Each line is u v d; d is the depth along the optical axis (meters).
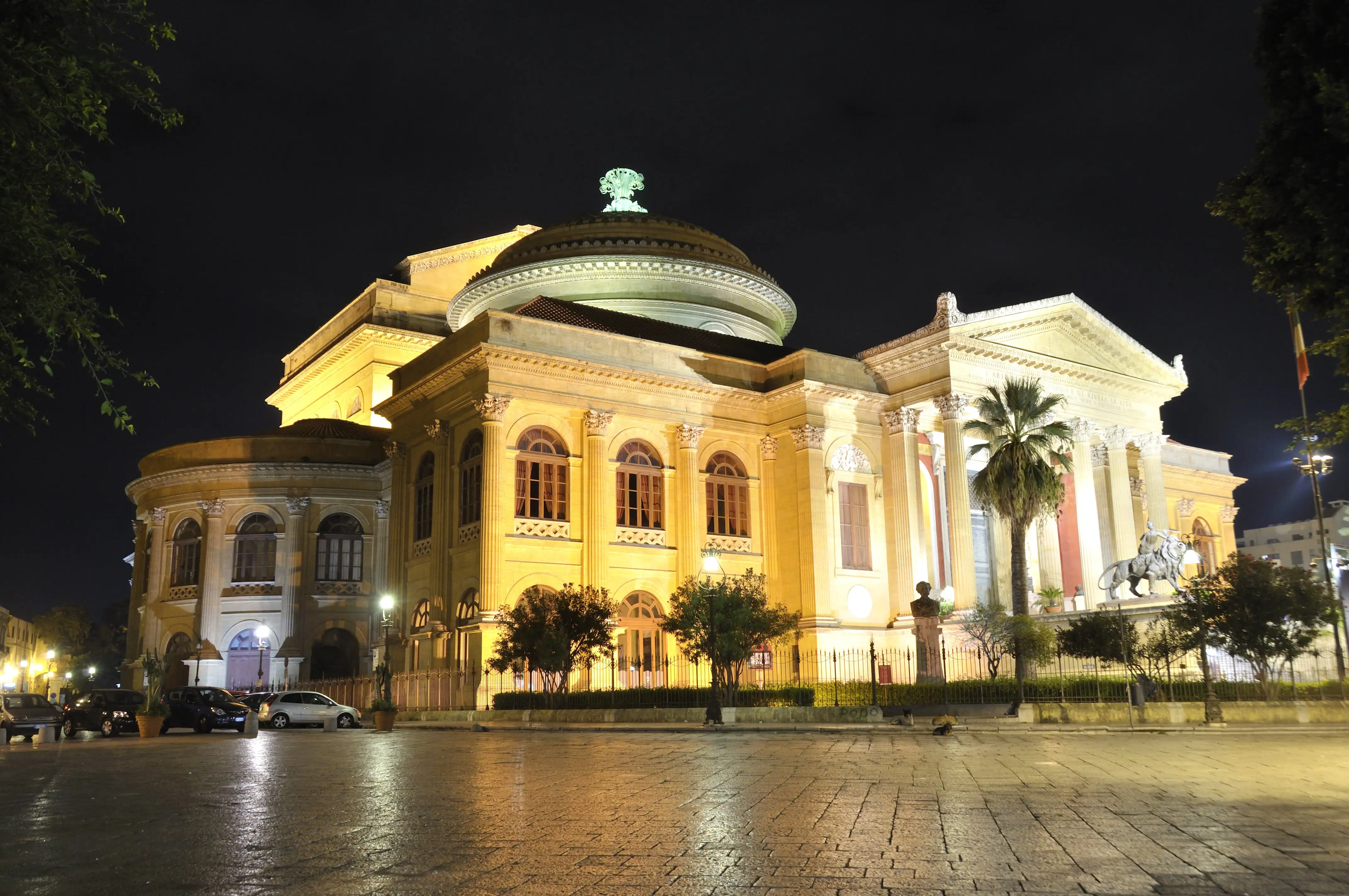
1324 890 7.61
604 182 65.31
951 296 46.47
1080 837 9.77
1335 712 28.92
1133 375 53.38
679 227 59.62
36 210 10.05
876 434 49.47
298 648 50.84
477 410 41.97
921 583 40.69
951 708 33.59
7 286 9.95
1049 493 38.94
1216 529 69.25
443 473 44.00
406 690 41.91
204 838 10.32
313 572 52.12
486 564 39.84
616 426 44.72
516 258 57.16
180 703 36.09
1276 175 13.68
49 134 10.15
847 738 24.55
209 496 53.00
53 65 9.68
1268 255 14.18
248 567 52.59
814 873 8.24
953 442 46.19
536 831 10.44
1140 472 55.66
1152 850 9.12
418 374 47.00
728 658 34.03
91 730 35.19
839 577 46.62
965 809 11.68
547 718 34.78
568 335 43.97
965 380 47.03
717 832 10.28
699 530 45.84
